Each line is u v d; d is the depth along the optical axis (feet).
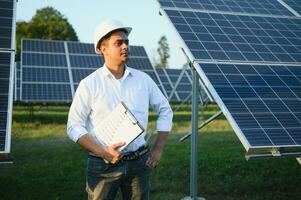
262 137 16.76
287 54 25.18
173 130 52.37
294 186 26.43
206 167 31.04
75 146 39.83
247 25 27.99
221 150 38.19
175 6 27.96
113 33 11.89
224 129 53.78
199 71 21.06
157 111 13.07
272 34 27.63
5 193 23.81
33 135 46.70
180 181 27.20
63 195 23.81
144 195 12.41
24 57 66.28
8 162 13.53
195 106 21.88
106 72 12.11
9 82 16.83
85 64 68.39
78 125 11.82
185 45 23.09
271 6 33.01
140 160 12.23
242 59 23.36
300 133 17.52
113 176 11.93
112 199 12.26
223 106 18.54
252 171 30.12
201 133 50.11
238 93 19.81
